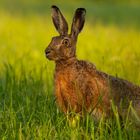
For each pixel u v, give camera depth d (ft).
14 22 165.99
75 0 306.96
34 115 55.21
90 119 52.01
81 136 50.37
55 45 52.11
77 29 54.03
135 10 264.72
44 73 83.20
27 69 87.10
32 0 287.89
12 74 68.80
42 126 51.37
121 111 52.54
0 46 118.93
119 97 52.90
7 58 96.37
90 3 306.35
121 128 52.60
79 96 51.72
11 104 55.52
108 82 52.47
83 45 118.62
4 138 49.49
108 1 317.42
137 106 52.65
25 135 50.85
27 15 197.77
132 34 143.02
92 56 101.76
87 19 200.64
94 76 52.24
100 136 49.60
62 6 269.64
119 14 237.86
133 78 75.10
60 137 49.34
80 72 51.93
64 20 54.70
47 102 57.47
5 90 63.77
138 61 84.58
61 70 52.29
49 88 66.33
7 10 215.92
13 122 52.49
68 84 51.96
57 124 51.57
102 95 52.01
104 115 52.24
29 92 63.57
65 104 52.70
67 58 52.08
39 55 103.65
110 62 86.28
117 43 118.21
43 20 181.78
